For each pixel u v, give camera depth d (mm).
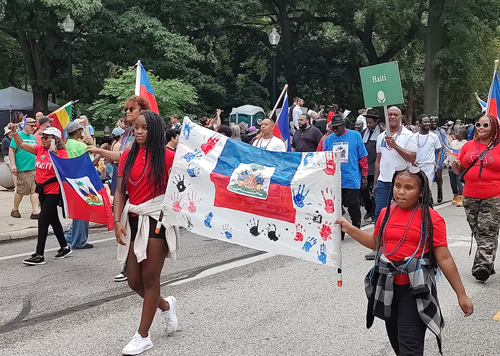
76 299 5973
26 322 5250
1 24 25344
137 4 27078
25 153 10859
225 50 36031
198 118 27594
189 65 31250
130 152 4441
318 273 6895
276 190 4145
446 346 4625
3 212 11641
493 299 5883
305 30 36094
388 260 3406
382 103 6535
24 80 40156
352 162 8695
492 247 6461
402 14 30531
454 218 11484
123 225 4434
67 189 7309
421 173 3379
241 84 35031
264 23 37281
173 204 4414
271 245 4180
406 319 3322
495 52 35594
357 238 3730
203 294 6051
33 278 6867
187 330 4949
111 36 27188
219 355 4383
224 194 4344
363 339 4734
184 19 28719
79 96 29062
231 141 4422
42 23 25750
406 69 34062
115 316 5395
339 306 5609
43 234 7586
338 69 35750
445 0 29641
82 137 8375
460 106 38812
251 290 6188
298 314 5375
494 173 6402
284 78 35938
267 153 4273
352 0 31766
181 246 8727
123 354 4352
